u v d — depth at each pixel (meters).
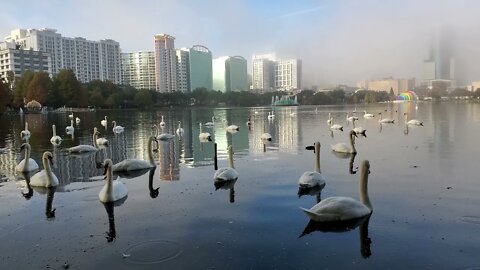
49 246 12.72
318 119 74.69
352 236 12.84
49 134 52.53
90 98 142.62
